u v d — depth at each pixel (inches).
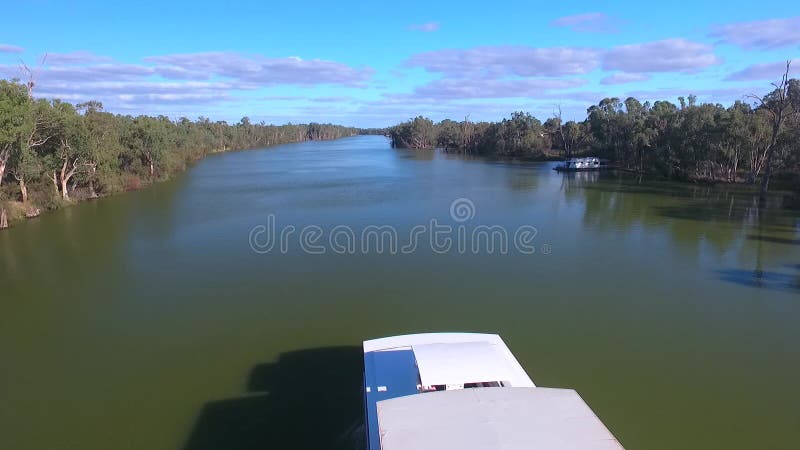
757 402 632.4
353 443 554.9
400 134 6875.0
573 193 2298.2
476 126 6205.7
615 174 3134.8
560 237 1440.7
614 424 588.7
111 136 2393.0
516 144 4813.0
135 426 591.8
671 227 1568.7
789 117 2486.5
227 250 1316.4
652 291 1010.1
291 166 3890.3
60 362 747.4
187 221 1691.7
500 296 981.2
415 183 2706.7
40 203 1887.3
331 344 788.0
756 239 1416.1
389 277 1095.0
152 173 2815.0
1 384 690.8
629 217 1724.9
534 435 354.9
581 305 937.5
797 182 2322.8
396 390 504.7
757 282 1061.8
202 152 4896.7
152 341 809.5
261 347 781.3
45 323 886.4
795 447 548.7
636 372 701.9
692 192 2308.1
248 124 7317.9
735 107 2780.5
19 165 1761.8
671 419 597.6
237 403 633.0
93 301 983.0
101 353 772.6
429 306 932.6
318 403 629.6
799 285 1043.3
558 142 4726.9
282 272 1135.0
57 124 1882.4
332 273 1123.3
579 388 661.9
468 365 480.7
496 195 2241.6
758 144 2410.2
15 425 599.8
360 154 5418.3
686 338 805.9
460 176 3075.8
